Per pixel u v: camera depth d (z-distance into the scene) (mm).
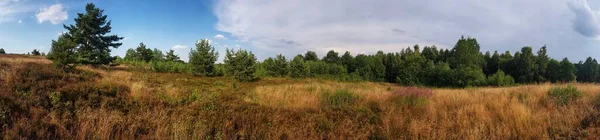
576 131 5219
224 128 5562
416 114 6922
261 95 9773
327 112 7008
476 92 10906
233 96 9781
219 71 25828
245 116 6266
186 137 4793
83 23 24734
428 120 6164
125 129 5180
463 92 10938
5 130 4445
